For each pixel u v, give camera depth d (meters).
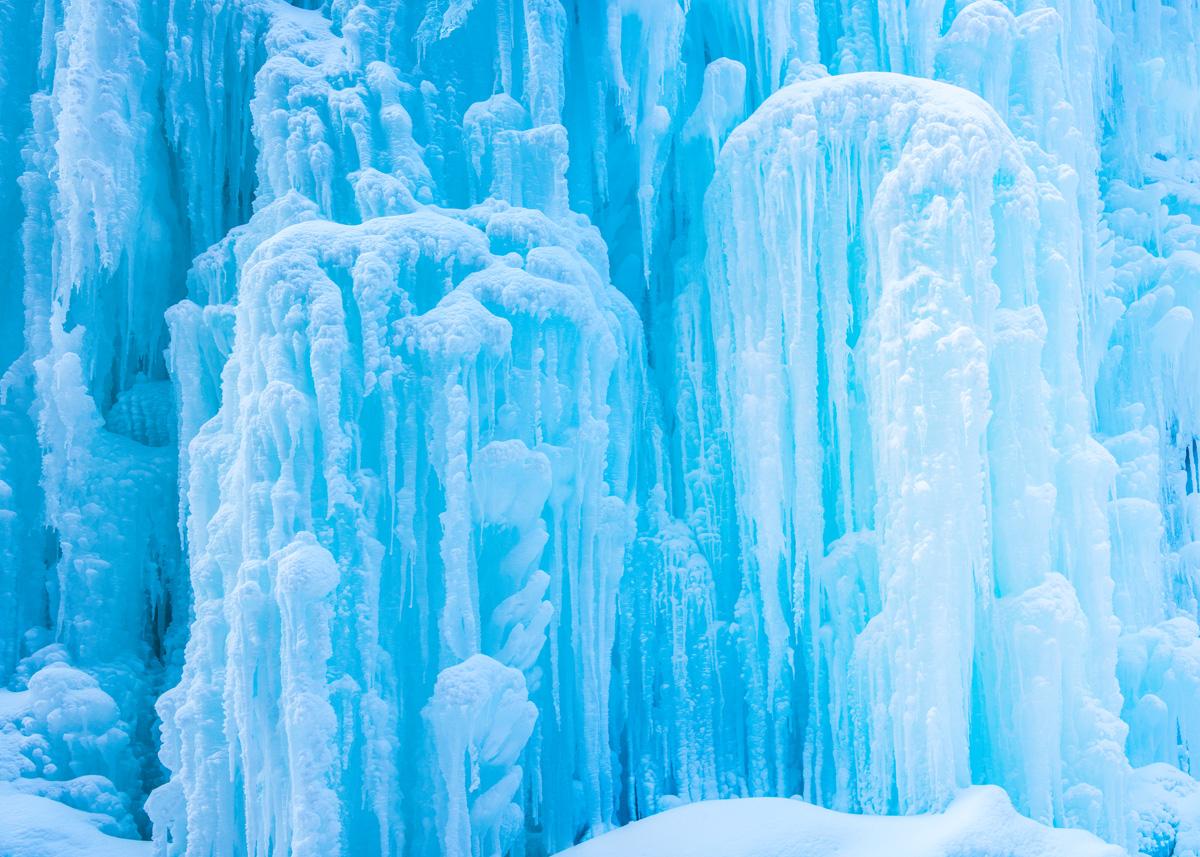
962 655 9.34
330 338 8.52
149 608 10.98
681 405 11.30
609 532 10.17
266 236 10.30
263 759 8.23
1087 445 10.38
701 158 11.90
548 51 11.23
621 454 10.51
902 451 9.55
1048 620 9.38
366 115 10.53
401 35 11.16
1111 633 10.05
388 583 8.74
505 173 10.80
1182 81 15.18
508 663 9.11
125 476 10.86
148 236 11.43
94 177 10.48
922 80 10.58
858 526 10.33
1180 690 11.34
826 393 10.65
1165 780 10.77
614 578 10.22
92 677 10.09
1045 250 10.46
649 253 11.62
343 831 8.15
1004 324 9.99
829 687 10.20
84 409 10.80
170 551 11.02
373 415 8.82
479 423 9.08
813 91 10.67
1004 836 8.44
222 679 8.56
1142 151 14.70
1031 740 9.30
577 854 8.77
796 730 10.52
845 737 9.95
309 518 8.39
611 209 12.44
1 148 11.24
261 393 8.52
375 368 8.70
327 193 10.34
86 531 10.59
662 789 10.47
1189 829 10.36
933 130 10.02
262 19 11.41
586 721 9.84
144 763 10.23
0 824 8.71
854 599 10.07
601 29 11.70
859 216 10.52
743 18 12.21
